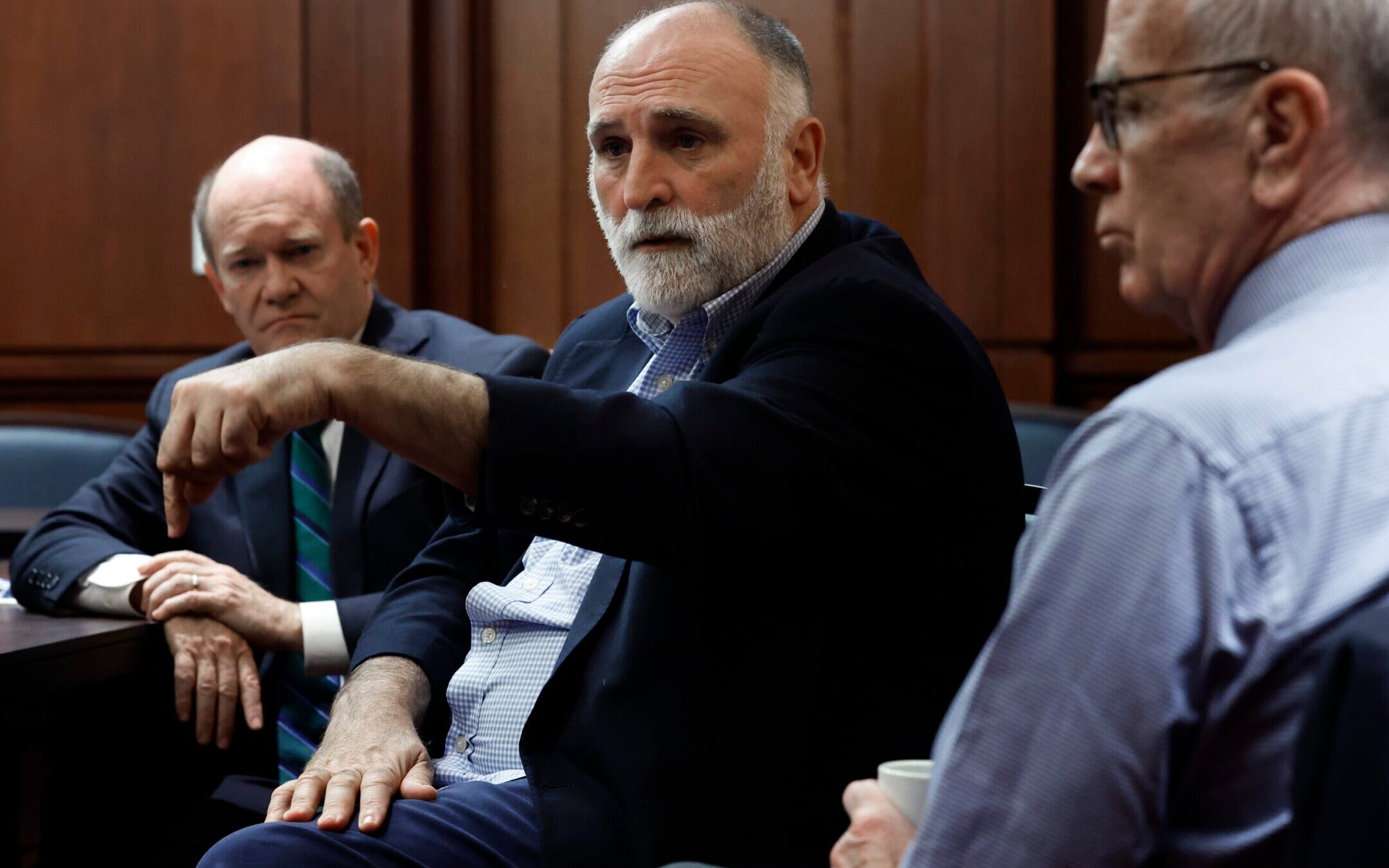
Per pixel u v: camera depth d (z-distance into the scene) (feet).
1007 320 11.39
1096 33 11.25
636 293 5.56
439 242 12.05
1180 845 2.67
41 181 12.37
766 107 5.48
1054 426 8.23
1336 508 2.56
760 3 11.73
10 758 6.09
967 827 2.72
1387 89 2.96
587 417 4.13
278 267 7.66
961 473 4.78
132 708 7.31
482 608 5.53
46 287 12.40
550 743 4.84
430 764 5.18
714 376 5.07
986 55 11.33
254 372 4.30
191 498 4.53
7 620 6.50
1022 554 2.89
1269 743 2.56
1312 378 2.69
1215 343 3.22
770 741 4.57
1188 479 2.60
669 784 4.52
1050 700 2.66
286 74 12.04
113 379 12.42
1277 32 2.97
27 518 8.55
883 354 4.68
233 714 6.57
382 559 7.30
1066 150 11.43
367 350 4.36
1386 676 2.06
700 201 5.37
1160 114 3.10
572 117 12.00
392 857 4.49
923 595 4.83
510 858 4.65
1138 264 3.24
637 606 4.75
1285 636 2.52
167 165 12.23
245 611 6.73
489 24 12.09
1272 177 3.00
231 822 6.50
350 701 5.47
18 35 12.32
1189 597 2.56
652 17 5.66
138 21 12.21
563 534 4.17
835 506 4.45
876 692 4.73
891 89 11.54
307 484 7.55
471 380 4.22
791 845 4.51
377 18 11.87
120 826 7.30
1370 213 2.99
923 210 11.51
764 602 4.66
